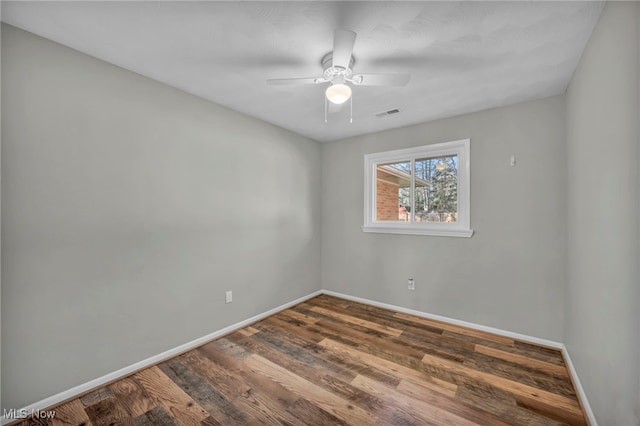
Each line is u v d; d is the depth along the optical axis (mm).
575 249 1998
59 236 1745
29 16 1494
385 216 3580
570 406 1739
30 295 1637
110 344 1976
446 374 2078
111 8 1434
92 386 1886
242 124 2939
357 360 2275
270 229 3275
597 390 1508
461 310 2947
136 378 2023
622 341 1215
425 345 2525
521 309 2611
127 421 1617
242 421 1626
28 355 1633
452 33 1626
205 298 2594
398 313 3328
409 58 1893
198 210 2537
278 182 3381
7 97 1554
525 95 2459
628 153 1162
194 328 2504
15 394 1594
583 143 1777
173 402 1775
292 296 3598
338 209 3947
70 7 1421
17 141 1585
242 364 2219
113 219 1989
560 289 2426
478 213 2832
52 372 1721
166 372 2102
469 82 2229
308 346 2514
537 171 2527
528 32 1609
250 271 3033
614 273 1296
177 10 1449
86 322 1862
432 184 3205
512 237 2648
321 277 4094
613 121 1301
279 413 1689
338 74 1845
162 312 2273
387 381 1998
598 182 1492
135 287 2107
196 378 2029
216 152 2686
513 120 2645
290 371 2123
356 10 1438
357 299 3758
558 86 2283
